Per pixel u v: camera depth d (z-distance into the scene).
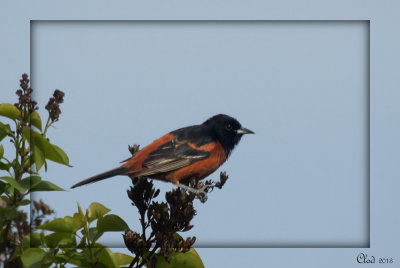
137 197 7.62
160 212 7.41
